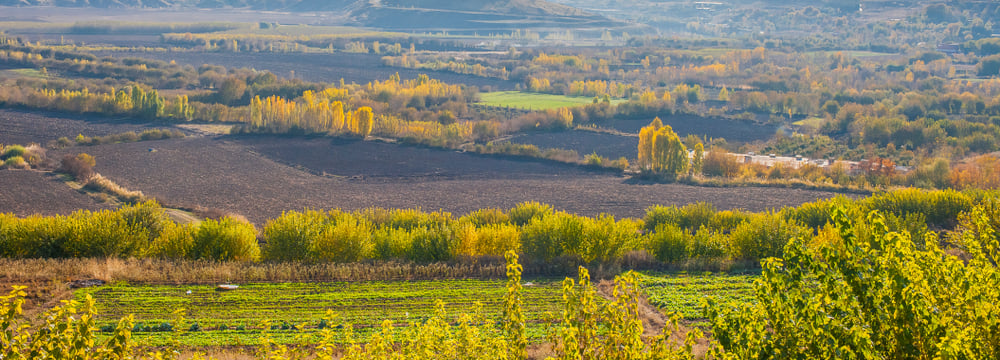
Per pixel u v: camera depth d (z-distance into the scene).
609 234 50.91
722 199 91.62
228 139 129.75
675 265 50.12
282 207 88.62
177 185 97.38
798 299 12.16
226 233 49.53
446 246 51.16
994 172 95.38
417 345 16.09
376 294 41.78
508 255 14.62
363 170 110.50
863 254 12.18
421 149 125.38
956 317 12.69
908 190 64.38
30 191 86.44
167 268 45.56
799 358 12.05
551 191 98.50
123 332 13.30
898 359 11.75
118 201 84.69
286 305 39.25
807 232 50.41
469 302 40.44
